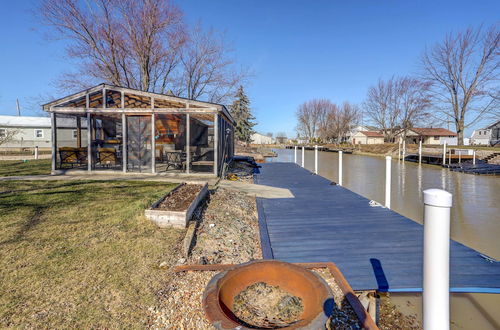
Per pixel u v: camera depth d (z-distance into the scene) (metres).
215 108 8.36
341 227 4.74
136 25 16.20
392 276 3.11
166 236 3.93
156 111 8.42
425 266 1.45
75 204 5.05
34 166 10.98
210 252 3.63
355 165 21.84
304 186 8.63
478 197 9.98
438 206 1.39
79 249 3.41
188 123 8.54
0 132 24.55
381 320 2.59
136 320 2.27
